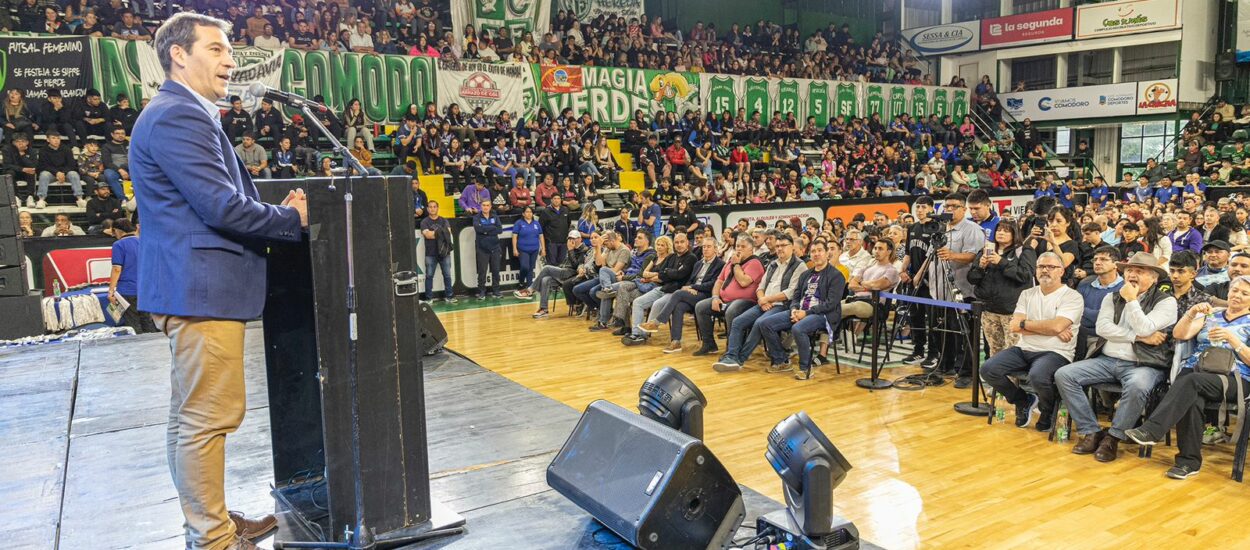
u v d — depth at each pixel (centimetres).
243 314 228
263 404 475
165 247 219
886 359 728
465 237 1284
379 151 1470
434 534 272
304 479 315
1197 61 2158
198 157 211
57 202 1192
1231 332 460
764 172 1786
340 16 1595
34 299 760
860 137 1988
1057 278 542
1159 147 2269
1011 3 2472
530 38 1814
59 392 503
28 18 1306
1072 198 1988
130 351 648
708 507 267
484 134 1541
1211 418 470
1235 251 658
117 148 1196
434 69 1518
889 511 416
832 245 902
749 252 791
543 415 453
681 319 848
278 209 231
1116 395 574
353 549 254
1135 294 502
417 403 269
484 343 898
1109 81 2272
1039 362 534
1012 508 418
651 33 2056
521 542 273
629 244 1334
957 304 626
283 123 1373
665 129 1747
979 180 1992
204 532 230
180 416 228
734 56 2066
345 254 248
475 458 373
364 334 253
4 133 1173
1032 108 2358
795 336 712
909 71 2391
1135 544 374
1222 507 416
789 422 286
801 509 281
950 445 523
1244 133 2062
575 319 1064
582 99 1686
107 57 1261
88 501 315
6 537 279
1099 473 469
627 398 652
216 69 226
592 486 286
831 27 2348
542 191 1416
